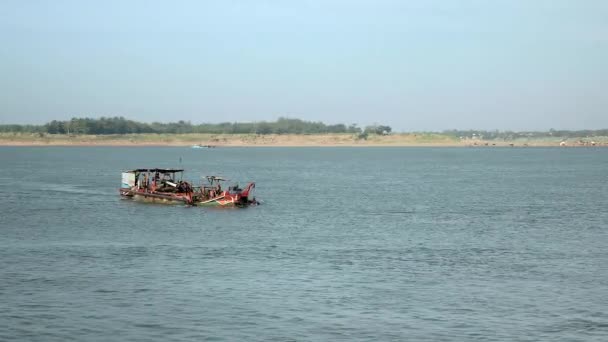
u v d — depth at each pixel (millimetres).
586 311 41344
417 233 68250
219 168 192375
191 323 38875
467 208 91438
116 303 42250
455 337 37125
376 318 39906
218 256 55625
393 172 181000
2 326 38125
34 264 52062
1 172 165375
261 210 86938
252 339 36656
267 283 46938
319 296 43938
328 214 83438
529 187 129500
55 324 38562
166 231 68562
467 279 48375
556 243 62719
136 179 100625
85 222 74938
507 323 39250
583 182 143875
